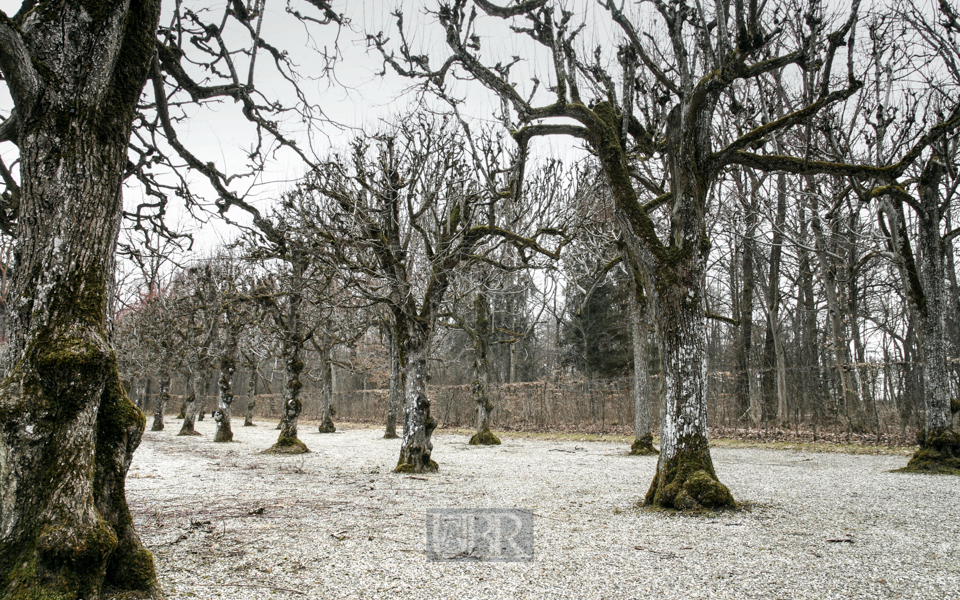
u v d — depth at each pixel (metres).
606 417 23.81
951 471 10.38
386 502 8.05
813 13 7.63
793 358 27.86
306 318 16.80
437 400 30.58
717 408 20.75
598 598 4.09
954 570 4.66
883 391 18.83
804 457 13.70
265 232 10.46
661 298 7.83
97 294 3.81
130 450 4.00
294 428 16.27
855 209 14.67
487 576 4.61
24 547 3.31
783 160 8.36
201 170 8.53
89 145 3.85
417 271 14.38
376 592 4.22
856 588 4.25
